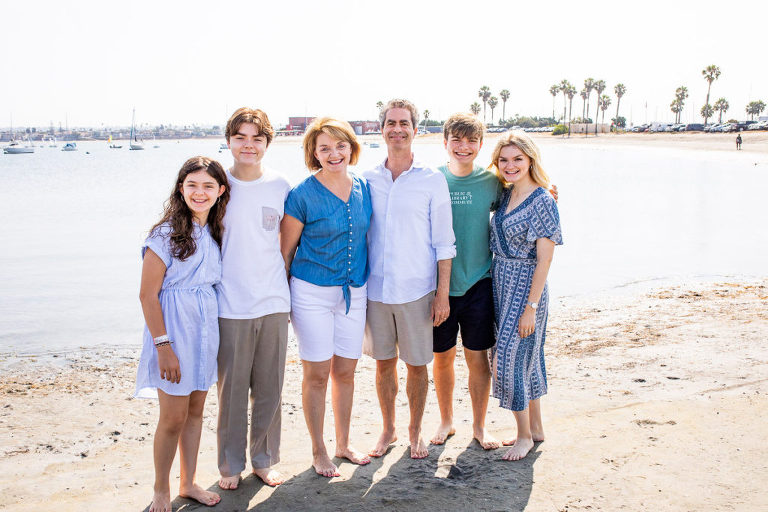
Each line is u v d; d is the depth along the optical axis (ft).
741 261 37.93
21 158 314.76
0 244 48.34
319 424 13.02
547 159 169.07
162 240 11.13
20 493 12.67
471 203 13.80
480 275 13.99
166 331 11.18
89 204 80.53
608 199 74.02
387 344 13.76
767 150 173.27
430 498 11.78
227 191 11.71
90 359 22.58
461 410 16.71
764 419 14.44
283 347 12.53
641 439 13.83
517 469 12.81
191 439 11.98
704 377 17.65
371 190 13.42
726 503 11.07
